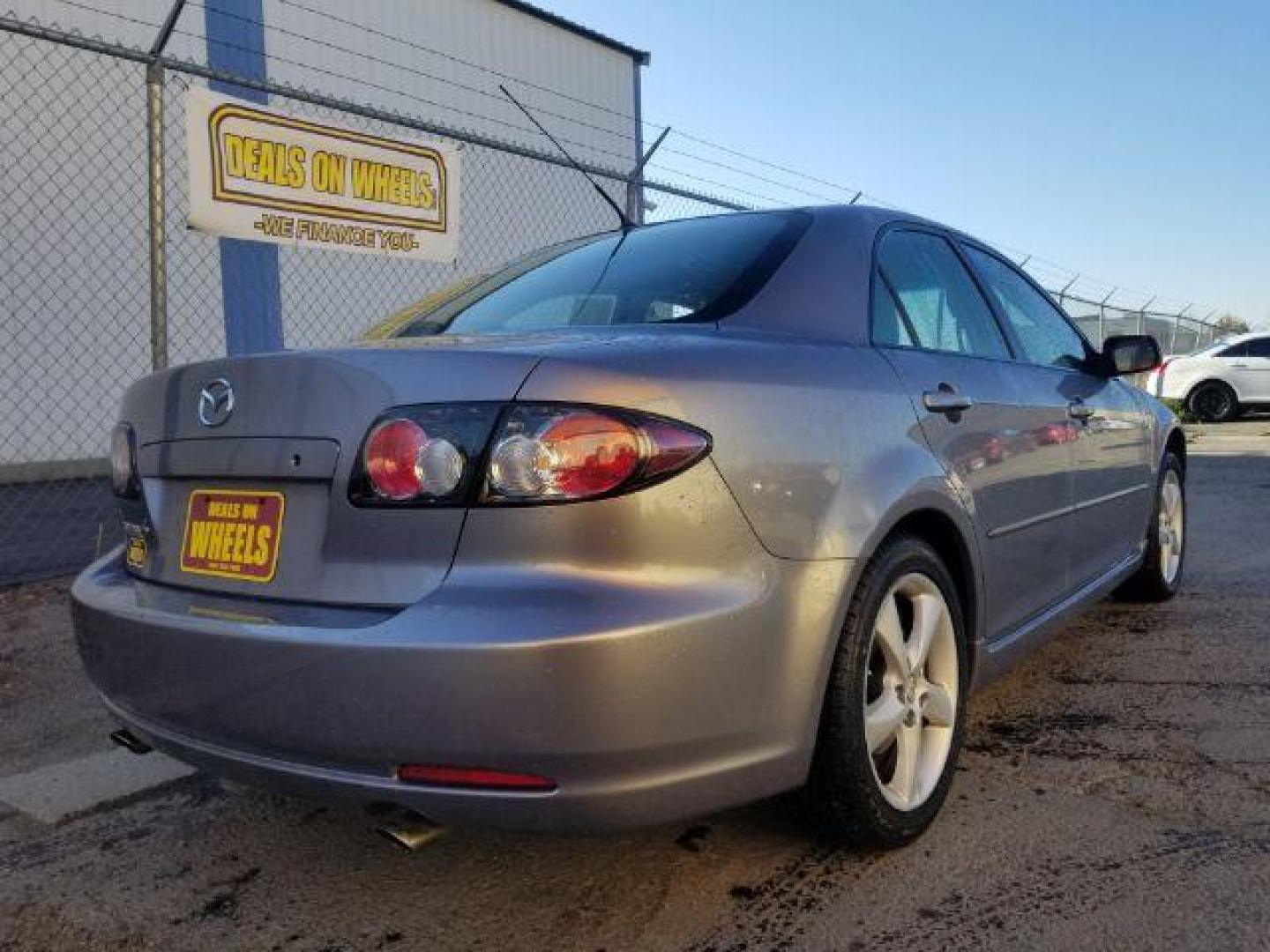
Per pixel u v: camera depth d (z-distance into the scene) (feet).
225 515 7.33
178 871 8.47
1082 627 15.03
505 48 44.27
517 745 5.98
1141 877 7.88
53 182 30.99
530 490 6.13
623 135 50.44
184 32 31.27
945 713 8.82
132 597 7.75
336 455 6.65
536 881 8.09
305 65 32.76
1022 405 10.73
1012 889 7.75
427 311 10.43
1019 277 13.15
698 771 6.49
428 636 5.99
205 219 17.62
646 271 9.39
